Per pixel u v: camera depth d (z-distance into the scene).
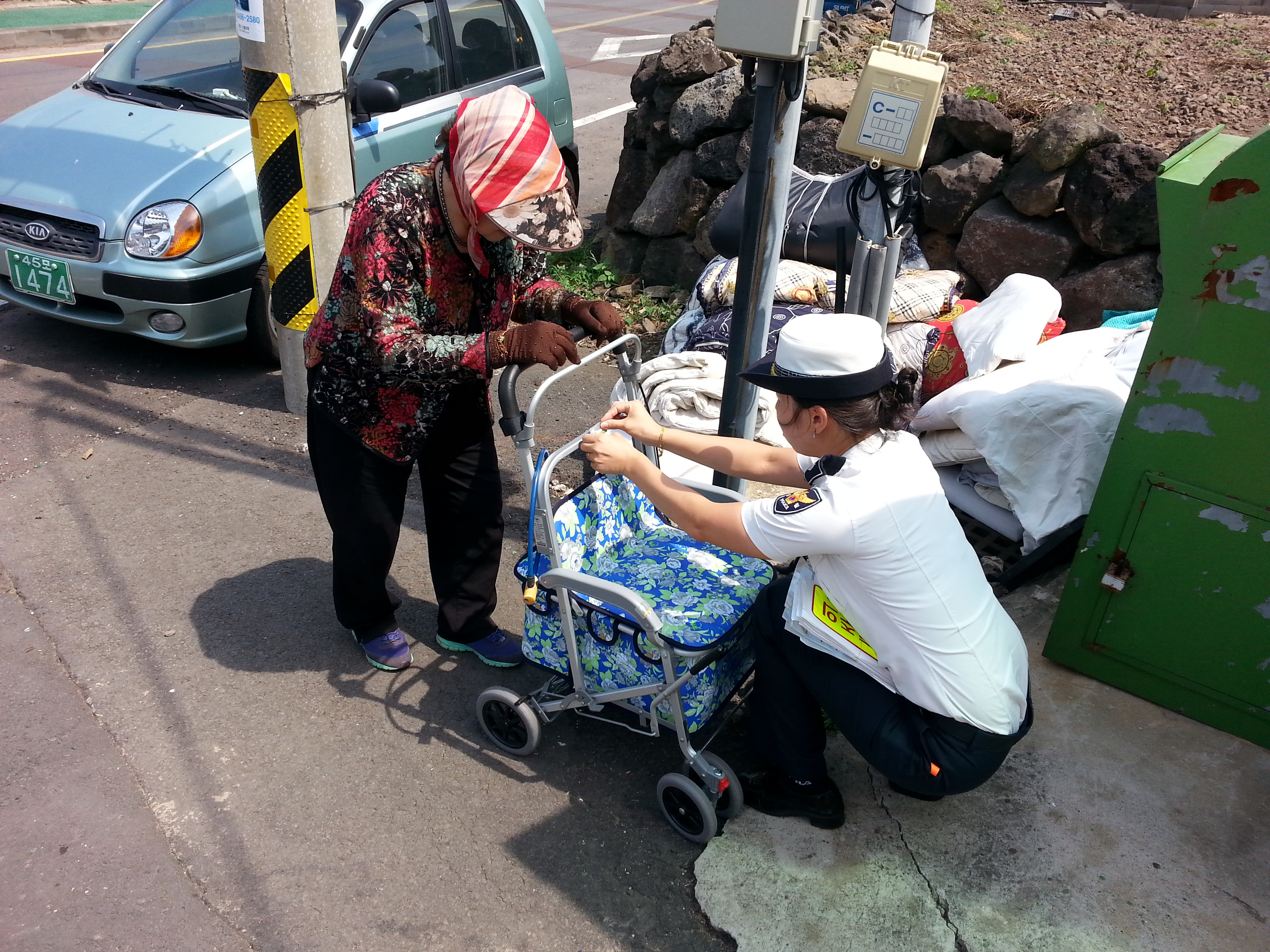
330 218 4.09
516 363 2.26
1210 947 2.17
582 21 16.42
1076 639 2.87
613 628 2.36
